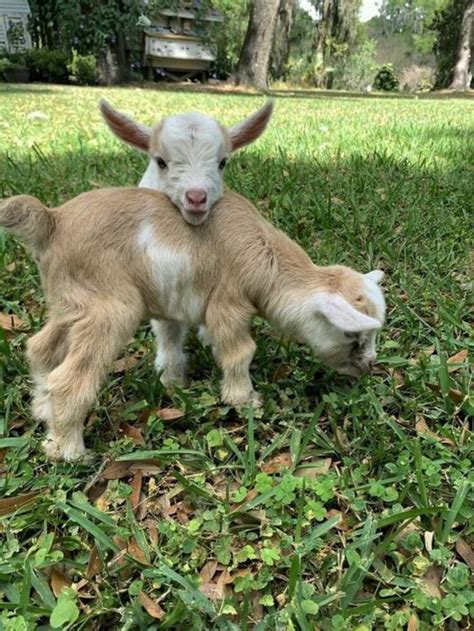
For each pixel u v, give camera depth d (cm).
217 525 43
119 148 141
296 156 136
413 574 40
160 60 521
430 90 660
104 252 49
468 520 43
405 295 75
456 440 51
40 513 43
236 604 38
